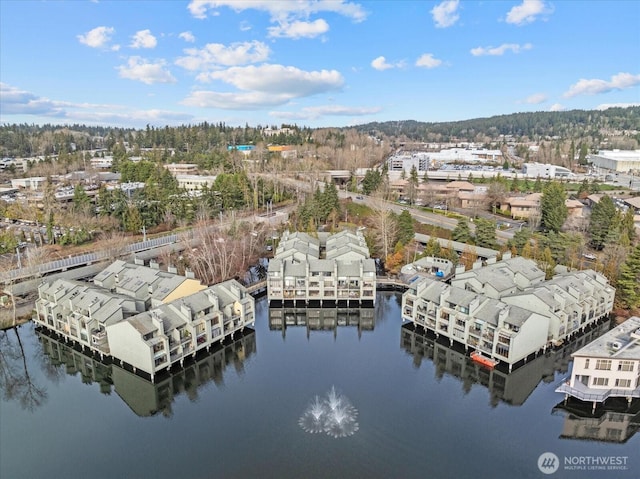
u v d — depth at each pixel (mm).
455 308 85750
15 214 163250
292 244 123312
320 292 105625
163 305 80500
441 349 86500
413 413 67188
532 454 58938
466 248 125812
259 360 83312
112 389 76062
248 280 120875
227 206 172500
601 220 134500
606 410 67562
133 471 55719
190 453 58875
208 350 83750
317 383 75250
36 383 77688
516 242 128250
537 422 65375
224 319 86938
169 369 76625
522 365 78188
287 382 75750
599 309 94125
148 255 125938
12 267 111625
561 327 85000
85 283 96438
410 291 96062
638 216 156000
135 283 96812
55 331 89812
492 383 75812
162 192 168375
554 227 144250
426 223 161500
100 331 80438
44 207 159875
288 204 195750
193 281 94438
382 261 135375
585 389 68500
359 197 194250
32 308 99438
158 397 72750
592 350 69125
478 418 66062
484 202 185625
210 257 118062
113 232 139875
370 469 55750
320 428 63500
